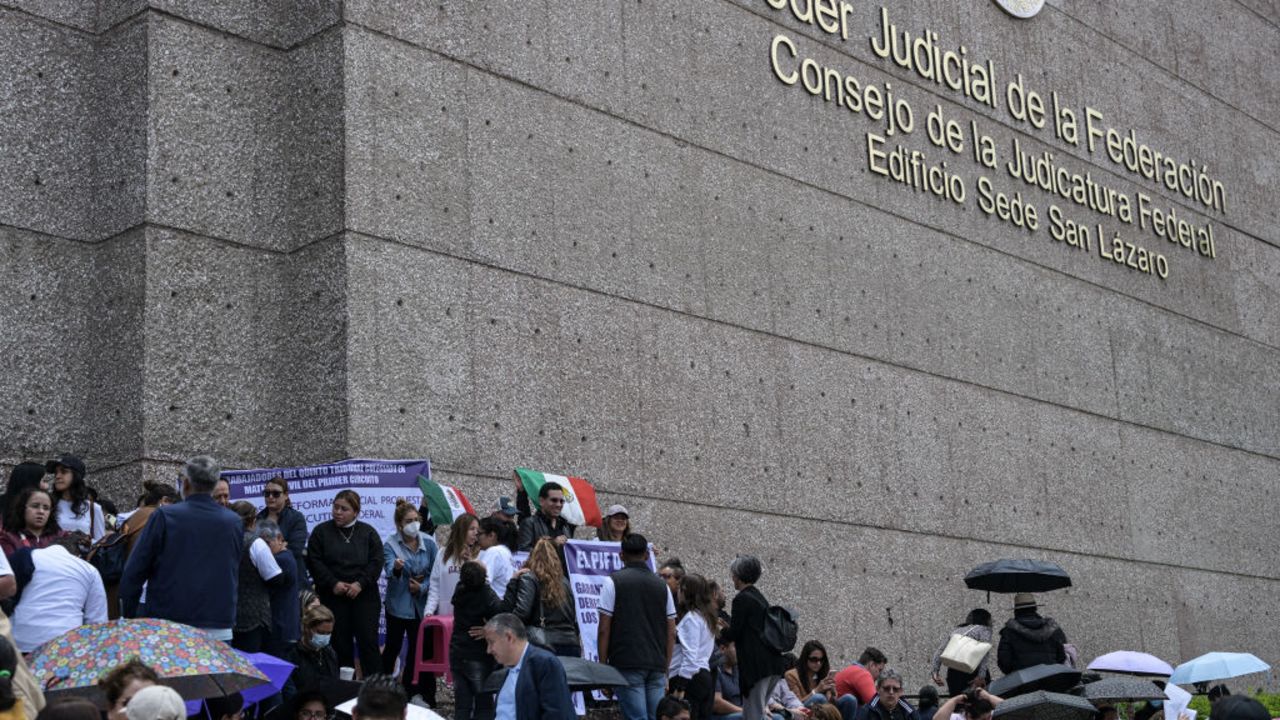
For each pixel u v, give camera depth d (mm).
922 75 21094
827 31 19766
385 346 13977
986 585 16531
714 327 17219
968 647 13703
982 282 21234
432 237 14602
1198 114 26656
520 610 10758
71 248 13867
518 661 8977
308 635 10641
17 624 8539
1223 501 24797
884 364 19328
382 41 14648
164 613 8984
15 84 13781
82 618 8758
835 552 17953
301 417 13914
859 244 19438
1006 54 22734
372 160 14312
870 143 19938
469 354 14633
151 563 9094
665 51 17516
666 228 16984
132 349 13453
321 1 14664
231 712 8672
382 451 13727
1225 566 24422
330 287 13953
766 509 17250
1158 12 26297
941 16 21703
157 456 13219
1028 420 21391
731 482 16938
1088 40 24547
